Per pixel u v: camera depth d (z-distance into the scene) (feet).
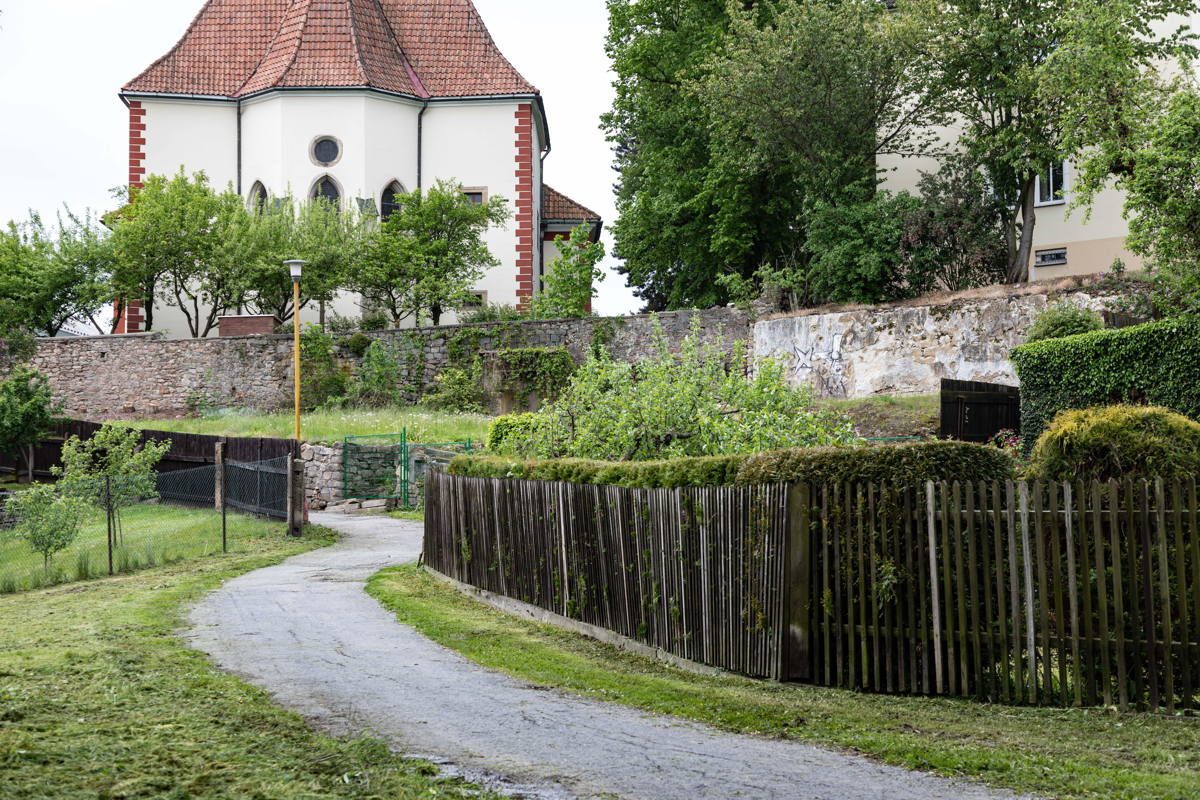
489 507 46.98
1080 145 78.48
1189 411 59.21
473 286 151.53
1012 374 96.27
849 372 107.34
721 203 128.26
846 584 28.71
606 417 51.29
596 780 19.65
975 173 110.32
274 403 135.23
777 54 111.86
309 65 149.38
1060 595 25.80
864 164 117.29
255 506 83.61
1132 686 25.14
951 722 24.66
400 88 152.15
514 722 24.39
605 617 37.47
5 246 146.10
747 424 47.78
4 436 115.03
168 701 24.79
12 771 17.84
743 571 30.68
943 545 27.09
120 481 67.26
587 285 145.48
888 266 110.42
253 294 143.54
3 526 75.87
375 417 120.47
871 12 115.14
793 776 20.10
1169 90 80.07
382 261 140.97
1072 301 93.09
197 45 155.74
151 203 138.72
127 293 140.67
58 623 39.11
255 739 21.47
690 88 121.29
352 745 21.27
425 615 41.96
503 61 157.17
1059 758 21.33
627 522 36.11
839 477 28.89
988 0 106.22
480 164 153.79
